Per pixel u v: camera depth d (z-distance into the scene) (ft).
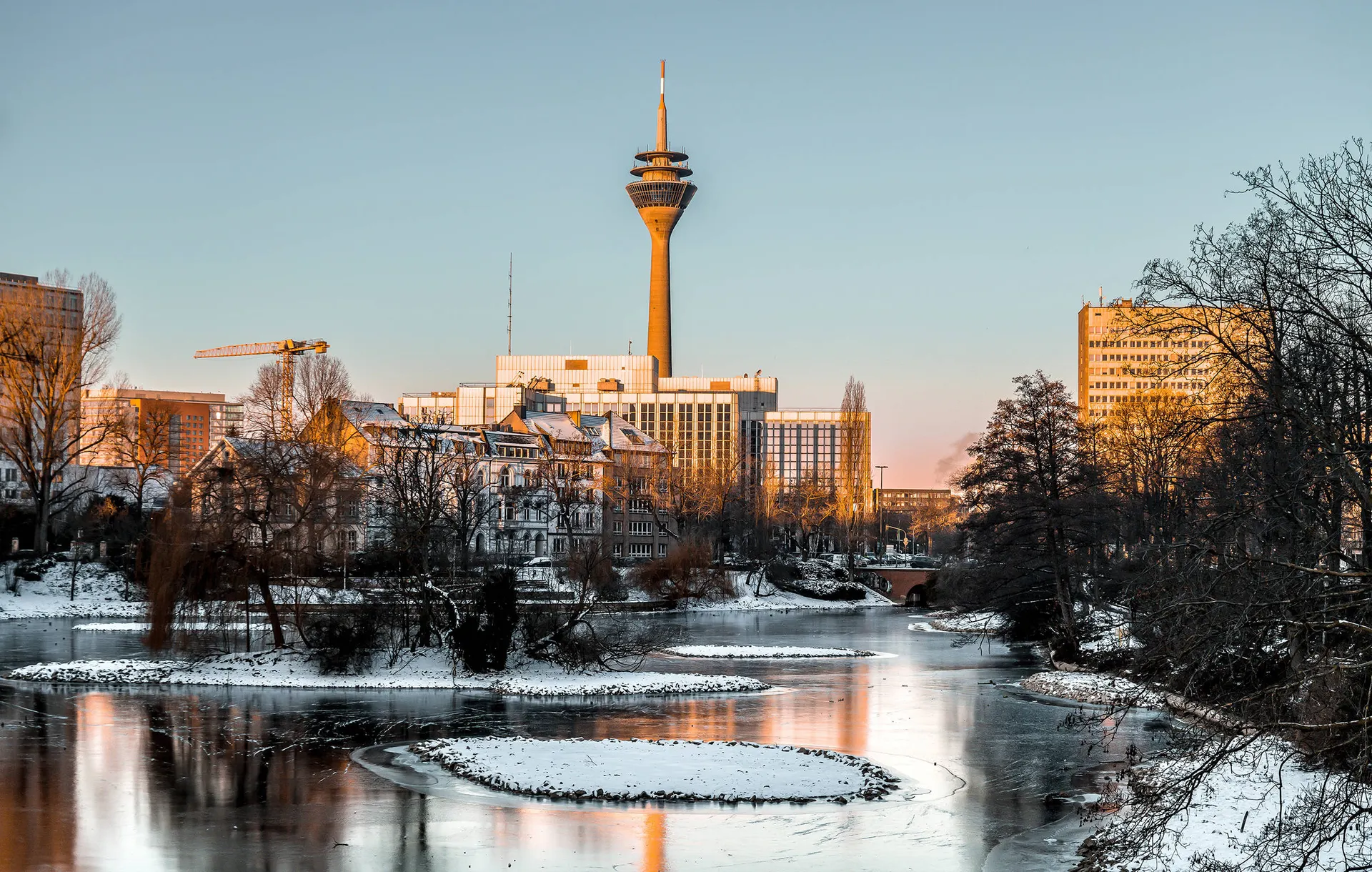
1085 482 298.97
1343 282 110.63
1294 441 110.52
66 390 458.91
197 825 141.18
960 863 130.82
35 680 264.31
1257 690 88.02
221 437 479.82
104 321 457.27
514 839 136.05
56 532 493.36
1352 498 106.73
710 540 625.82
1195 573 93.20
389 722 217.56
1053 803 159.84
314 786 162.50
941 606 500.33
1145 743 205.16
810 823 145.89
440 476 334.44
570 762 175.01
